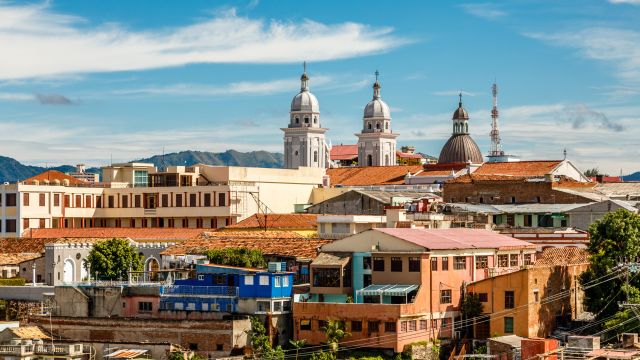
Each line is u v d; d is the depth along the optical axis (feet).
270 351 421.18
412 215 527.40
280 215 619.67
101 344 441.68
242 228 604.90
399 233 447.01
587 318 447.01
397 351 411.95
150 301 457.68
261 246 507.71
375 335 416.67
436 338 428.15
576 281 458.50
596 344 373.40
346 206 617.21
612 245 447.83
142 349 433.89
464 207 568.41
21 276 576.20
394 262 433.48
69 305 472.03
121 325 449.89
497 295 435.94
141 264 559.79
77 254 577.43
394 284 432.25
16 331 453.99
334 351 416.67
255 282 438.81
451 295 437.17
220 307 444.55
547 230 529.04
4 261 593.42
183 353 426.51
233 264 476.13
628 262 445.78
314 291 444.14
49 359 435.94
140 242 609.42
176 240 616.80
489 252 459.73
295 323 433.07
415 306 419.74
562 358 356.38
